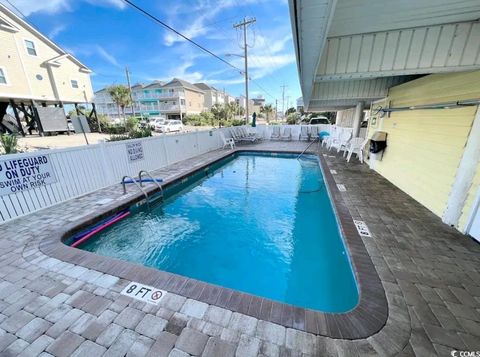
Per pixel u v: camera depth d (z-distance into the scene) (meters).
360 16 2.40
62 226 3.25
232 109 36.69
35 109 13.95
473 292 1.99
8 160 3.35
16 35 12.82
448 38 2.69
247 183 6.72
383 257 2.48
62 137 14.09
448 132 3.37
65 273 2.24
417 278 2.15
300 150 10.20
